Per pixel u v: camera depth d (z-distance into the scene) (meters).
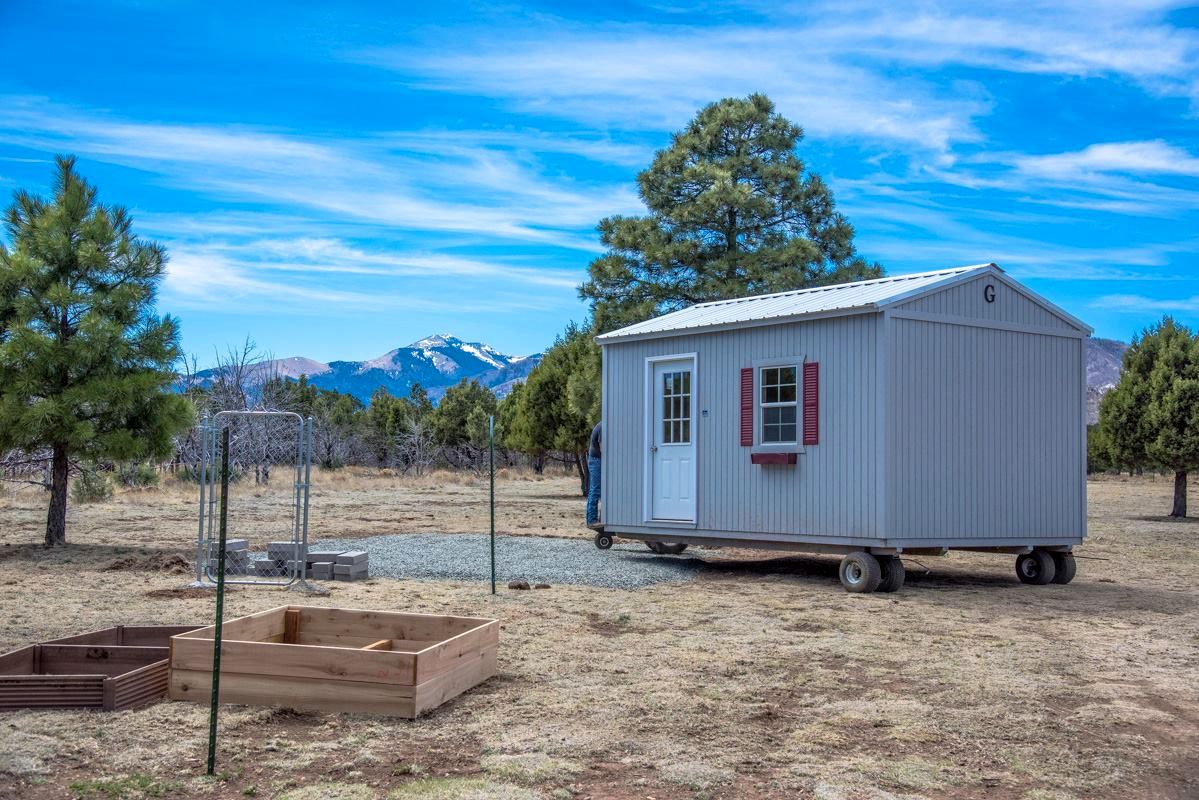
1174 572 13.06
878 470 10.56
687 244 23.08
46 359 13.06
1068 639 7.94
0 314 13.43
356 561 10.87
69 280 13.77
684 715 5.43
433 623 6.47
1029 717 5.51
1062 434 12.29
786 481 11.52
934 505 10.95
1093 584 11.81
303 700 5.44
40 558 12.35
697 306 14.82
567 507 24.56
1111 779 4.52
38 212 13.98
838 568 12.98
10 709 5.33
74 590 9.80
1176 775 4.61
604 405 13.84
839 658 7.03
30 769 4.38
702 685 6.14
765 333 11.84
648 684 6.14
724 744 4.92
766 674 6.48
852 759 4.71
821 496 11.15
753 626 8.31
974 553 15.90
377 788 4.23
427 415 48.66
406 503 25.50
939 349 11.12
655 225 23.92
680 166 24.36
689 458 12.74
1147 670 6.79
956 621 8.74
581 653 7.06
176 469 29.77
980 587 11.41
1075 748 4.97
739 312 12.83
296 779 4.35
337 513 21.61
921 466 10.85
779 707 5.65
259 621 6.37
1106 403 25.08
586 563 12.39
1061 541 11.97
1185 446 23.05
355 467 42.50
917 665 6.82
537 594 9.91
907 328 10.82
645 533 13.11
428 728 5.13
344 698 5.41
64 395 13.11
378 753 4.71
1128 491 39.31
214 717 4.42
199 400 26.64
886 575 10.75
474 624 6.37
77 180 14.12
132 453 13.59
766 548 11.80
